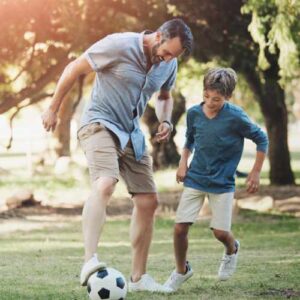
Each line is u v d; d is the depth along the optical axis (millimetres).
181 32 6879
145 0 19688
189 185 7566
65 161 34812
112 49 6941
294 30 17656
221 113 7477
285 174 28938
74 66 7066
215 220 7598
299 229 17953
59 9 18844
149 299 7055
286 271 9328
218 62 23141
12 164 45844
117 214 21984
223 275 7855
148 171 7484
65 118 35844
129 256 11828
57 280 8672
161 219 20188
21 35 19578
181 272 7617
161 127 7723
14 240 15305
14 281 8617
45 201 24531
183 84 28906
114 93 7070
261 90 27000
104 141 7012
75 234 16719
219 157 7512
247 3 18438
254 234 16844
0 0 18641
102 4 19375
